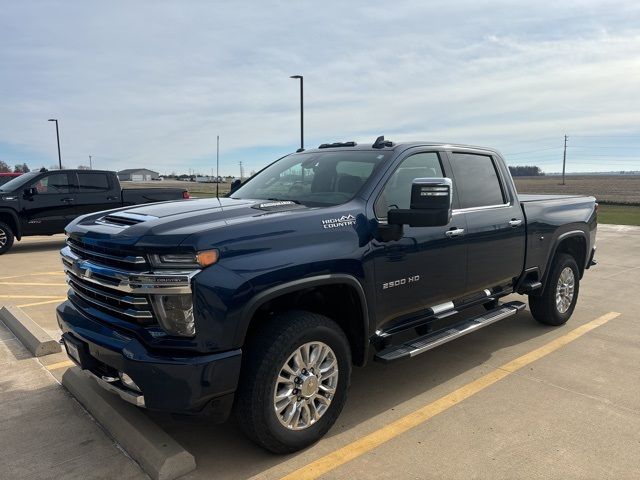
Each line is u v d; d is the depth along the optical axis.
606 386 4.20
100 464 3.05
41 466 3.02
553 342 5.29
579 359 4.81
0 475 2.93
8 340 5.15
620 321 6.05
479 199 4.67
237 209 3.34
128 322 2.96
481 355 4.92
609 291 7.64
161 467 2.90
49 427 3.46
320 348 3.23
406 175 4.02
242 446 3.27
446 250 4.11
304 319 3.13
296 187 4.09
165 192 13.27
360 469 3.04
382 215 3.68
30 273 9.12
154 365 2.72
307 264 3.09
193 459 3.00
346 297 3.50
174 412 2.76
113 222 3.27
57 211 11.81
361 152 4.16
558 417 3.68
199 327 2.73
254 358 2.93
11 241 11.48
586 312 6.45
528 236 5.11
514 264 4.97
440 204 3.28
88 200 12.16
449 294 4.24
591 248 6.23
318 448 3.26
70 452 3.17
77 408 3.73
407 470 3.03
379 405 3.87
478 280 4.54
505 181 5.04
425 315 4.12
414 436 3.41
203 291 2.72
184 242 2.74
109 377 3.06
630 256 11.06
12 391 4.01
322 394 3.29
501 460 3.13
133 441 3.15
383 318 3.68
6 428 3.45
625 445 3.30
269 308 3.24
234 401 2.99
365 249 3.46
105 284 3.01
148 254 2.78
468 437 3.40
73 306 3.50
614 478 2.96
